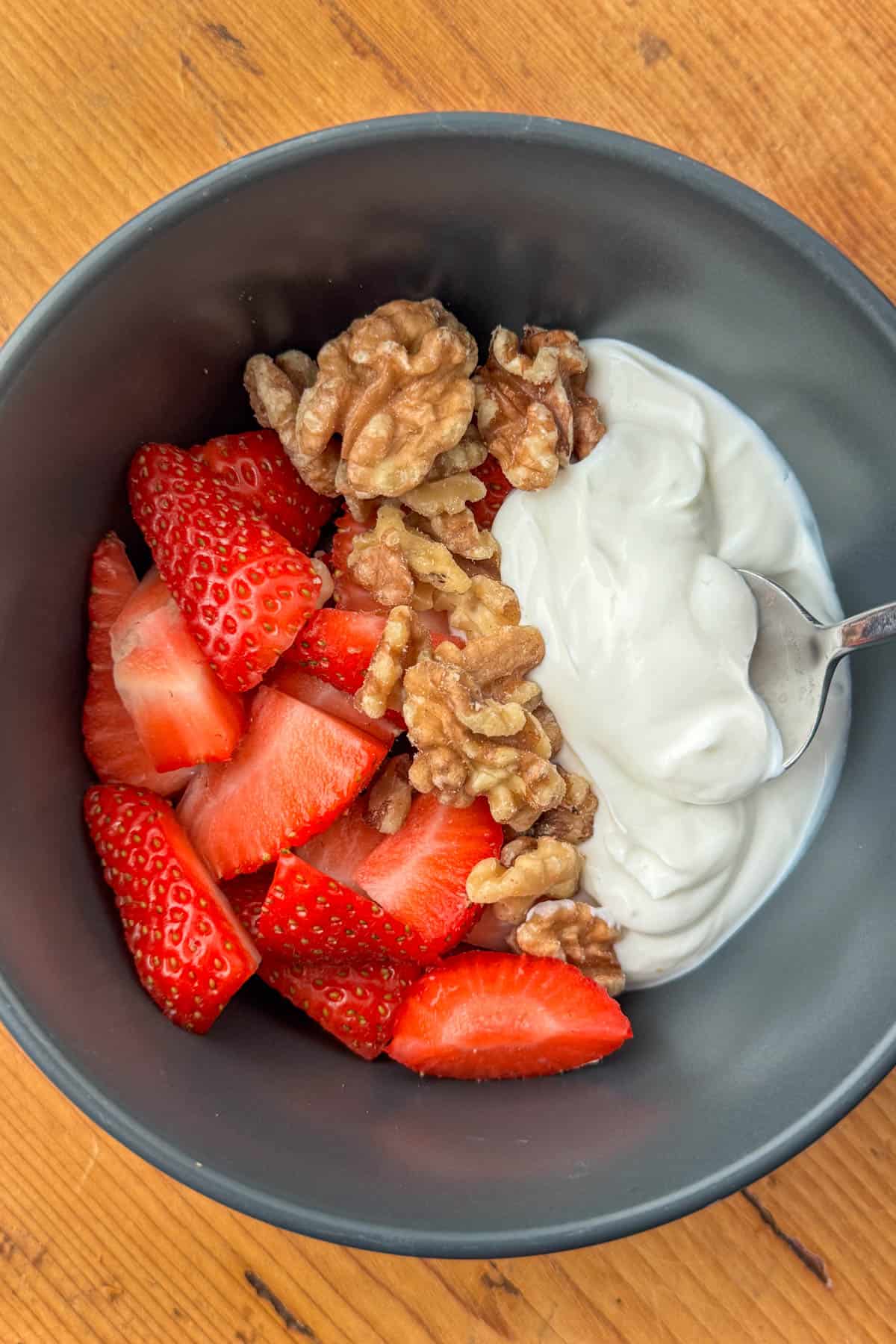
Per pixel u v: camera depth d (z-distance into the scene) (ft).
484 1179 0.92
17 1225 1.03
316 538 1.05
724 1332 1.03
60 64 1.04
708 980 1.02
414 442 0.99
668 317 1.00
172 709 1.00
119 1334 1.03
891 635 0.96
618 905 1.00
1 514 0.93
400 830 1.02
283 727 1.00
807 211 1.04
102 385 0.95
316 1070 0.99
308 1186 0.90
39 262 1.04
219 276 0.95
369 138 0.91
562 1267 1.03
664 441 1.01
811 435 1.00
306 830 0.99
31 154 1.04
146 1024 0.95
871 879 0.97
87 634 1.01
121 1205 1.03
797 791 1.02
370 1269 1.03
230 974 0.96
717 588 0.99
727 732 0.98
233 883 1.02
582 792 1.00
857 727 1.01
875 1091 1.04
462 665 0.99
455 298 1.01
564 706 1.00
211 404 1.02
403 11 1.04
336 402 0.98
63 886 0.96
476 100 1.04
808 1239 1.03
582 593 0.99
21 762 0.95
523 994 0.98
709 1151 0.91
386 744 1.03
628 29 1.04
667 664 0.98
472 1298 1.03
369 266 0.98
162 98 1.04
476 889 0.98
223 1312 1.03
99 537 1.00
